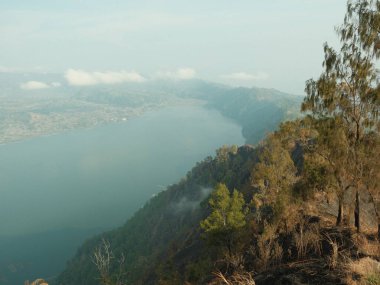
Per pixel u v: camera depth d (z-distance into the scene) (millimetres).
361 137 20188
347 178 21906
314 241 16922
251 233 32750
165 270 66750
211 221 37688
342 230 19500
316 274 11211
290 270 12234
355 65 18141
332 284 10227
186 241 95875
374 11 17047
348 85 19469
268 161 36781
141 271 108312
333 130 20641
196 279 35812
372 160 19312
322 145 22078
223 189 36906
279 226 23828
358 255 14484
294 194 25203
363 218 24969
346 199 25594
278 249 17172
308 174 24969
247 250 25906
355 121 20125
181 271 58219
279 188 33438
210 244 36875
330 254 14766
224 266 27188
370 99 18266
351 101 19766
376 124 18828
